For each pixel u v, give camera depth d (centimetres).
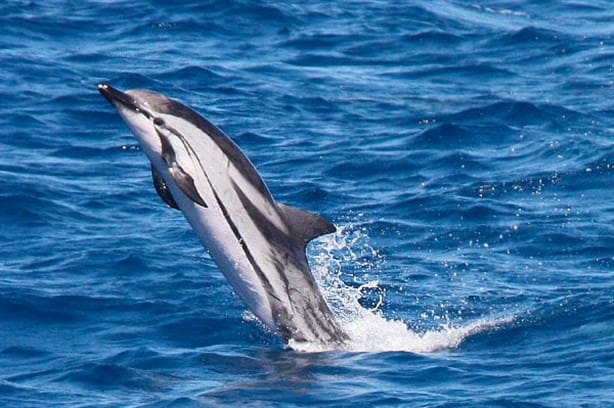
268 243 4400
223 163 4350
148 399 3919
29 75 7700
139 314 4719
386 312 4797
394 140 6919
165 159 4275
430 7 9519
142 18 8850
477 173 6425
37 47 8238
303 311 4444
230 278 4450
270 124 7181
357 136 7000
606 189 6181
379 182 6359
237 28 8825
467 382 4006
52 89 7494
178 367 4216
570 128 7069
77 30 8594
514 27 9112
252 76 7988
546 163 6531
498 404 3794
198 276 5103
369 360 4262
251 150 6775
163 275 5103
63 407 3866
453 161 6588
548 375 4034
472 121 7175
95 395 3969
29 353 4359
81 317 4694
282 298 4425
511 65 8344
